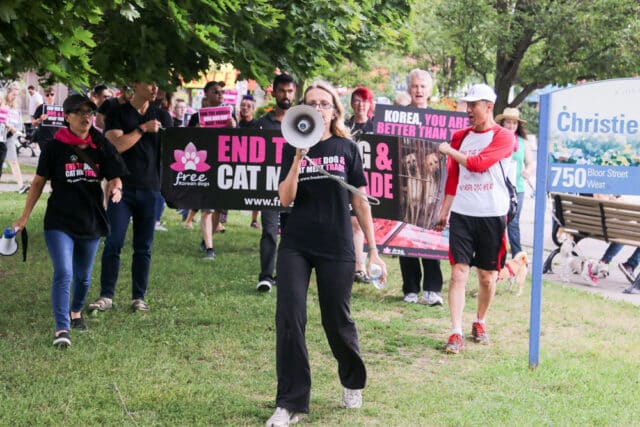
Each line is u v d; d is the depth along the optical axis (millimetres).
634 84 7141
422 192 9492
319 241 5641
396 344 7875
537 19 18438
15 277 10219
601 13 18031
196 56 8586
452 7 19078
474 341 8133
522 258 10281
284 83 9523
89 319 8297
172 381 6477
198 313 8688
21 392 6121
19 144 29281
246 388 6406
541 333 8547
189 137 9211
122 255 11984
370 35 10227
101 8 6359
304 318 5605
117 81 8125
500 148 7625
